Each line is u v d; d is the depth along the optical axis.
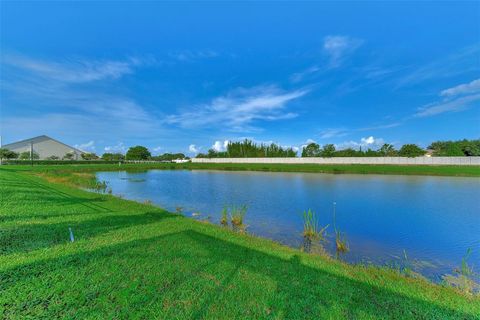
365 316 2.95
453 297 3.65
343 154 52.75
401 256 6.34
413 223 9.37
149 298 3.09
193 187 19.58
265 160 57.84
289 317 2.84
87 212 8.10
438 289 3.99
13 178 17.66
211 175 31.83
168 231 6.23
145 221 7.29
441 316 3.04
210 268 4.05
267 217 10.21
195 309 2.91
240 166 47.62
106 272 3.73
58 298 3.03
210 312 2.87
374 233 8.20
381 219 9.91
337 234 7.18
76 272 3.70
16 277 3.49
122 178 27.80
